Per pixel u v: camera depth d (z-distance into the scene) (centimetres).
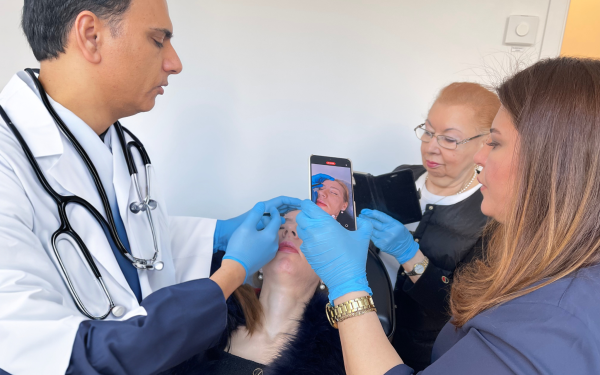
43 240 76
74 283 78
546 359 51
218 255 128
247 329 118
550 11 155
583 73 57
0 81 178
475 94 119
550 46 160
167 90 177
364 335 75
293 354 108
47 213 77
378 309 120
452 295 77
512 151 63
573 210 56
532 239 60
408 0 161
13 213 68
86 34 74
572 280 55
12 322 61
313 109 177
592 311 52
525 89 60
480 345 58
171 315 75
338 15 165
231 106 178
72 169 83
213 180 188
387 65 169
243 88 176
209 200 190
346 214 112
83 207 82
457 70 167
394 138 178
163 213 108
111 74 79
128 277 90
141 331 70
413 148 178
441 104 122
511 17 157
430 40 165
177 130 182
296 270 121
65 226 78
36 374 63
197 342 79
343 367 107
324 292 123
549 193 57
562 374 50
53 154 80
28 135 79
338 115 177
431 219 129
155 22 79
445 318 126
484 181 70
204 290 81
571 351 50
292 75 174
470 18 161
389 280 125
